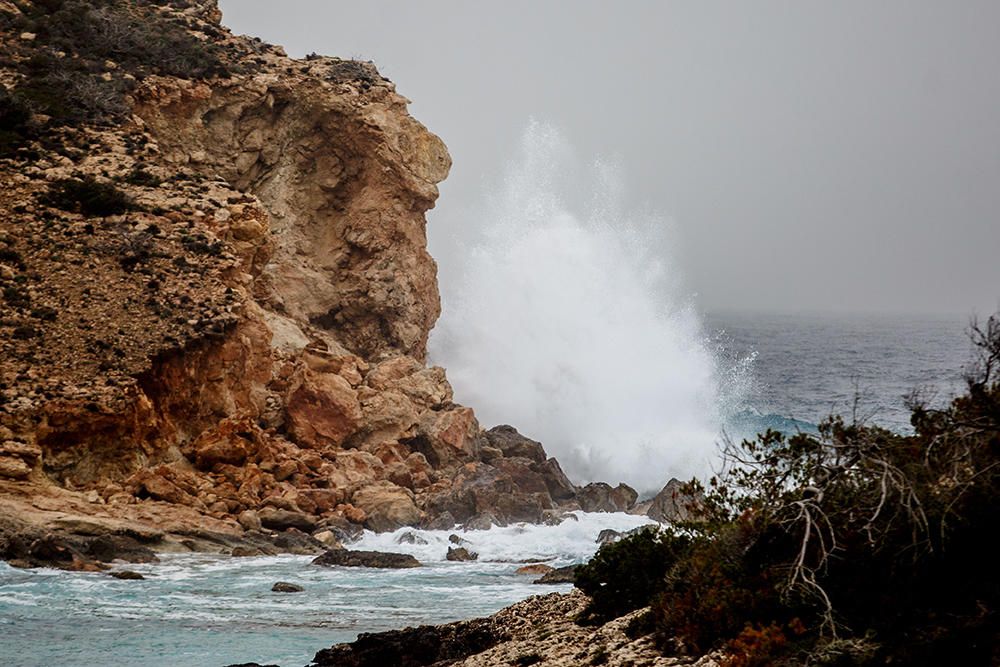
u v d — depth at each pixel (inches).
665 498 4244.6
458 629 2054.6
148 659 2169.0
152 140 4867.1
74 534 3176.7
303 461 4028.1
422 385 4822.8
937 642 1331.2
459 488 4252.0
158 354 3767.2
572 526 4028.1
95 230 4210.1
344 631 2420.0
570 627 1893.5
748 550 1600.6
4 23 5226.4
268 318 4739.2
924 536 1427.2
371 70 5684.1
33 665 2122.3
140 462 3602.4
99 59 5157.5
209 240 4311.0
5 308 3821.4
